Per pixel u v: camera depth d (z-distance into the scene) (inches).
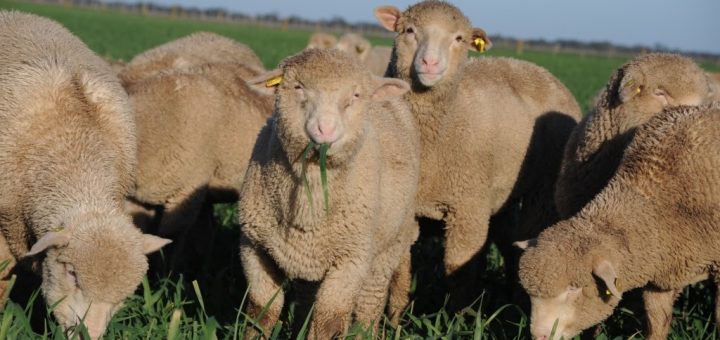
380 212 345.4
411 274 464.8
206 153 475.5
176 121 461.7
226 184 498.3
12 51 394.0
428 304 448.1
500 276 507.5
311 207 316.8
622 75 409.7
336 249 328.8
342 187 319.6
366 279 369.4
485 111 437.4
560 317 345.7
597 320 354.9
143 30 2901.1
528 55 3053.6
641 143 370.0
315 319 329.4
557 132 483.8
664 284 360.5
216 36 613.6
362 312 371.9
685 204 348.2
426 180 423.5
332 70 305.4
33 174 362.3
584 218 358.0
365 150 327.3
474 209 432.1
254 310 335.3
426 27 411.8
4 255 377.7
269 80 313.4
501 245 497.4
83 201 347.6
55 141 369.7
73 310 323.9
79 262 318.3
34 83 381.7
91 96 391.5
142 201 471.8
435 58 400.2
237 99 494.0
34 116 374.6
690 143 353.7
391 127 362.3
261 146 336.8
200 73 492.7
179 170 465.7
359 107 311.3
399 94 326.0
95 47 1866.4
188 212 475.5
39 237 350.9
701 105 370.6
